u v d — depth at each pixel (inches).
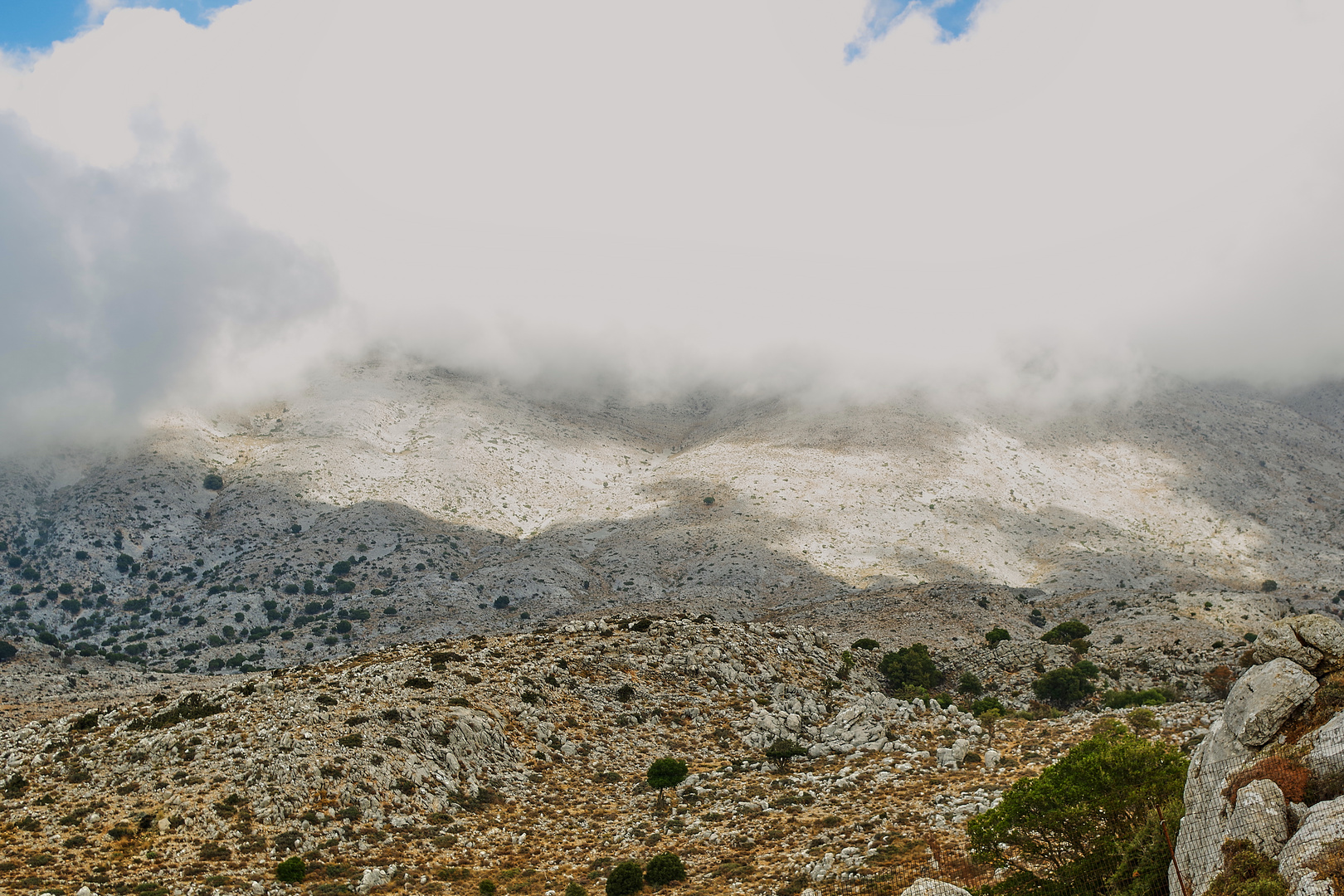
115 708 2362.2
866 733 2297.0
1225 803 711.7
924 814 1593.3
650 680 2812.5
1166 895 808.3
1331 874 569.9
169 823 1636.3
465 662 2723.9
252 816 1688.0
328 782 1841.8
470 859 1683.1
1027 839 1013.2
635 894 1423.5
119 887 1401.3
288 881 1486.2
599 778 2203.5
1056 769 1024.2
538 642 3016.7
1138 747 992.2
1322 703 726.5
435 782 1974.7
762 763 2212.1
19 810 1689.2
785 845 1574.8
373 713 2175.2
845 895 1230.9
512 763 2194.9
